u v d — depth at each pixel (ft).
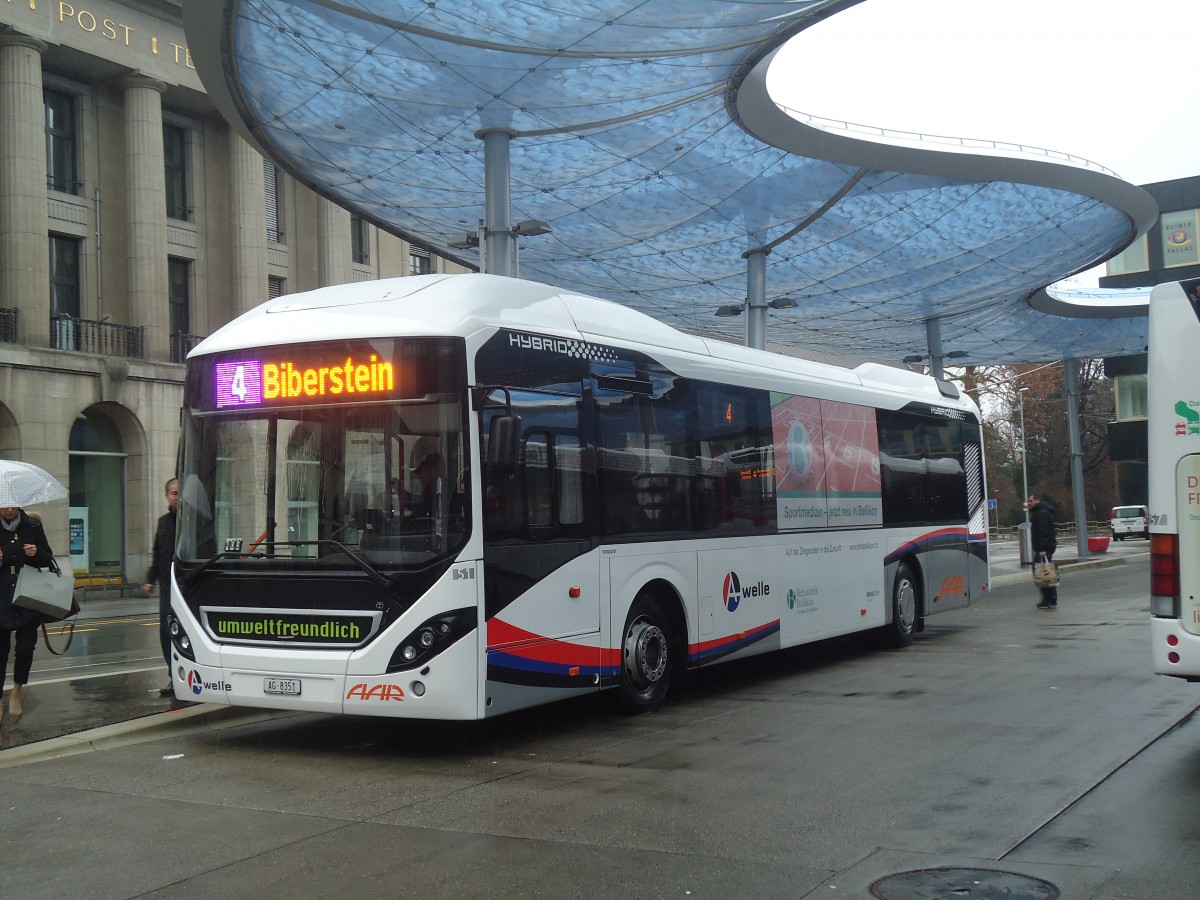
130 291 113.39
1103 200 91.61
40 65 105.09
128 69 112.47
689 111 74.59
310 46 63.05
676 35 61.72
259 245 124.88
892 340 147.95
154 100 115.03
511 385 28.17
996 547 195.00
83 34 108.17
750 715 32.50
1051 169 86.69
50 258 110.11
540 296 30.66
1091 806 21.43
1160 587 24.80
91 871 18.79
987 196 90.84
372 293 29.22
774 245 101.65
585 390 30.99
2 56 103.04
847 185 87.51
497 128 73.56
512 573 27.55
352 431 27.37
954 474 54.49
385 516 26.73
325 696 26.66
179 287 121.70
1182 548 24.56
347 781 25.12
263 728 32.07
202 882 18.01
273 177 131.64
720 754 26.99
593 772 25.40
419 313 27.55
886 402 48.73
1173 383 24.80
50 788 24.90
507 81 67.21
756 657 47.42
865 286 115.96
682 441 35.14
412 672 25.95
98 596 105.40
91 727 30.37
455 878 17.81
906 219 95.91
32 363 100.94
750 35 63.41
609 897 16.78
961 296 120.26
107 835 20.98
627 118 73.92
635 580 32.30
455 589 26.16
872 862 18.22
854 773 24.54
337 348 27.73
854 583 44.78
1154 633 24.90
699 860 18.51
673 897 16.72
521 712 33.81
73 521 108.17
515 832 20.44
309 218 135.03
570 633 29.53
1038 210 94.27
